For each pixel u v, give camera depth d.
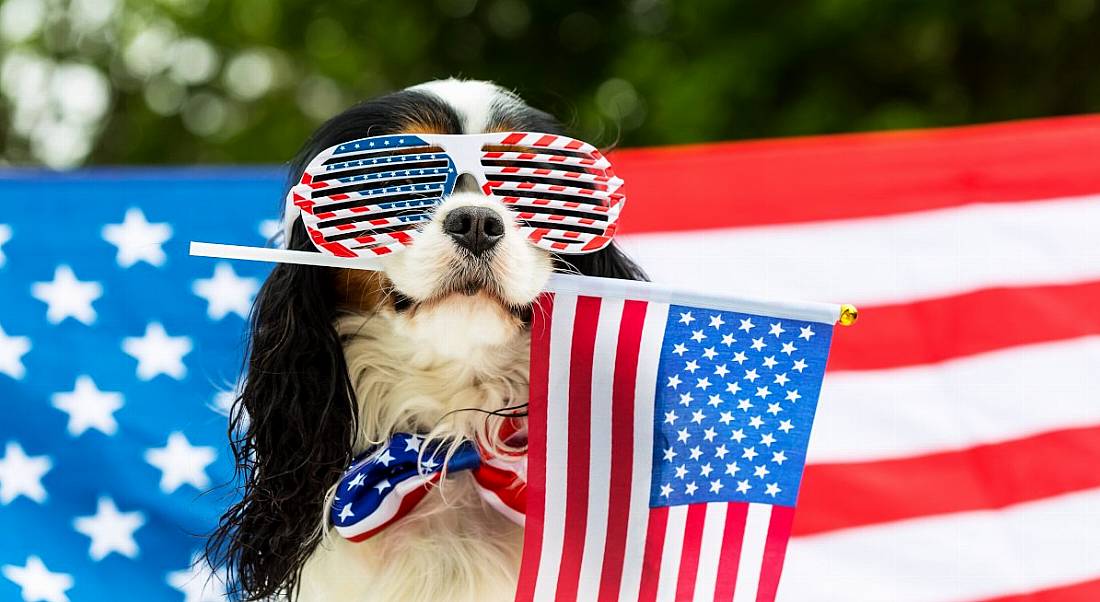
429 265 3.02
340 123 3.63
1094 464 4.82
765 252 4.92
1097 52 9.70
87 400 4.87
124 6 12.50
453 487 3.48
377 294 3.44
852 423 4.91
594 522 3.00
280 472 3.43
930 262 4.90
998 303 4.88
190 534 4.34
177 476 4.82
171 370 4.89
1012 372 4.87
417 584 3.35
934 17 9.20
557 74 10.97
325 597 3.43
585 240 3.10
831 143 5.05
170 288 4.92
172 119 12.42
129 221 4.95
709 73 9.34
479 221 3.00
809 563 4.87
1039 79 9.81
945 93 9.72
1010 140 4.92
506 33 11.30
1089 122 4.99
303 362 3.46
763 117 9.38
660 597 2.97
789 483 2.99
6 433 4.84
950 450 4.88
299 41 11.71
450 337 3.16
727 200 4.93
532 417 3.03
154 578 4.77
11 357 4.88
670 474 3.00
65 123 12.79
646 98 9.65
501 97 3.67
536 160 3.08
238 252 2.94
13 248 4.93
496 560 3.39
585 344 3.04
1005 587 4.81
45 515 4.80
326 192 3.03
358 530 3.30
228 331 4.91
